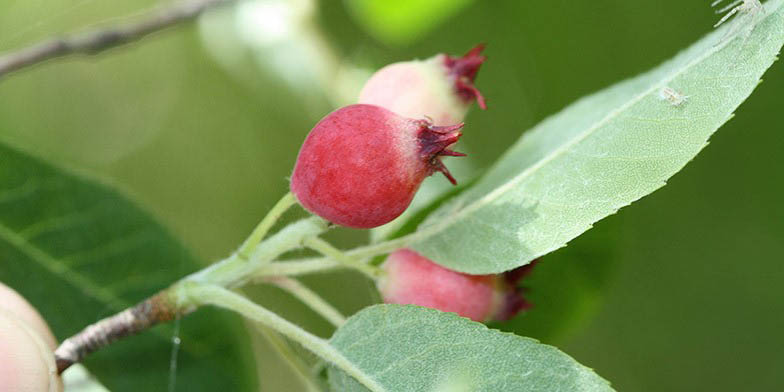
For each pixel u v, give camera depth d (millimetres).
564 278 156
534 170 129
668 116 124
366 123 119
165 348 147
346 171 118
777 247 234
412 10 164
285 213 133
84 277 141
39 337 124
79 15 208
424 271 131
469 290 131
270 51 175
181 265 142
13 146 136
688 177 234
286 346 135
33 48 141
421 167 119
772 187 229
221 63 179
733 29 123
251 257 127
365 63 175
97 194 139
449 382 120
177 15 148
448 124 132
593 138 127
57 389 123
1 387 119
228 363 149
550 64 207
